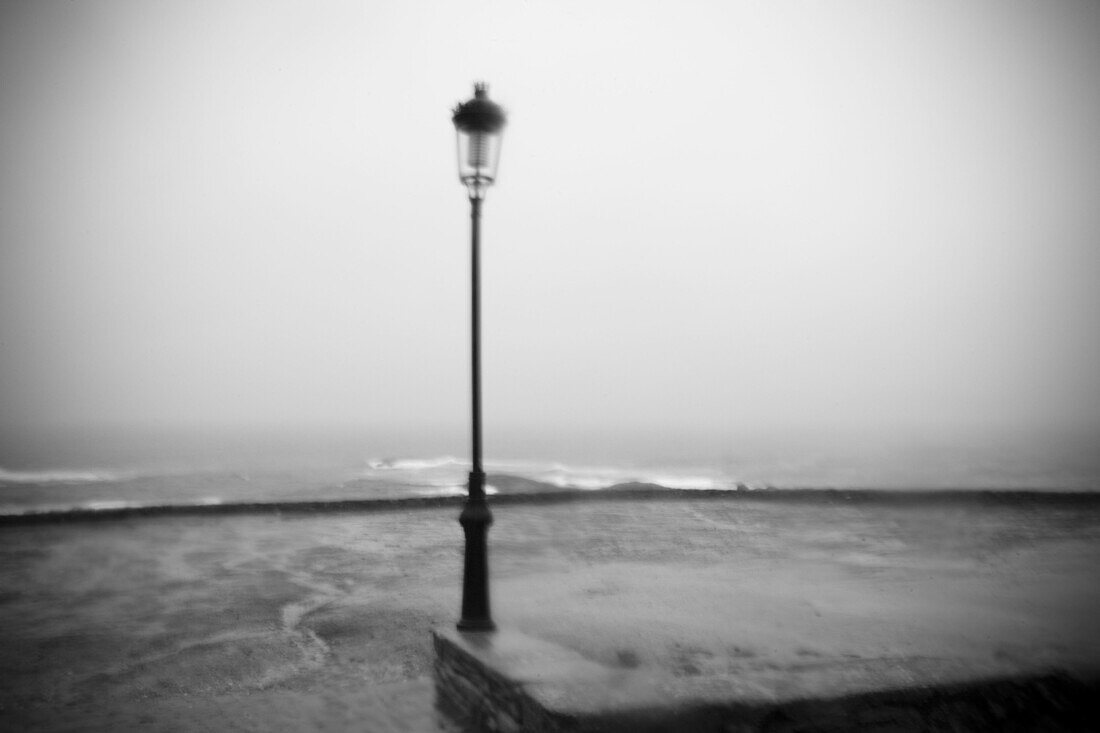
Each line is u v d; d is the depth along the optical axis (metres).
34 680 7.13
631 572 10.83
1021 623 6.97
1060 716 5.03
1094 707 5.11
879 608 7.71
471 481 6.54
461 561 13.52
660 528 17.73
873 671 5.16
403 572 12.58
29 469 64.19
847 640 6.22
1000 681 5.07
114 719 6.04
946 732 4.83
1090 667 5.32
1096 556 12.66
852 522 18.75
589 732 4.34
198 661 7.68
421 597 10.49
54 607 10.30
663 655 5.70
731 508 22.20
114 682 7.05
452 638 6.11
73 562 13.91
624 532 17.03
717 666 5.36
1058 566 11.34
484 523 6.49
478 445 6.58
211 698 6.52
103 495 39.34
